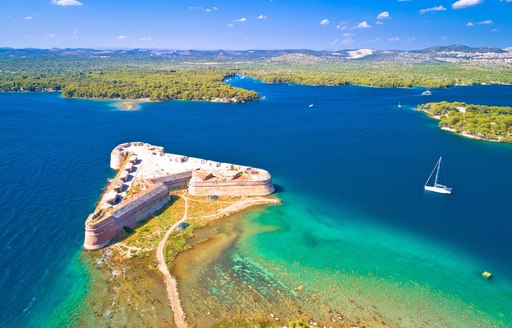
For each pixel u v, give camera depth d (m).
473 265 96.94
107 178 145.50
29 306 78.56
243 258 96.94
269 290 84.94
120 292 82.75
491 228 115.62
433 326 76.50
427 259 99.06
